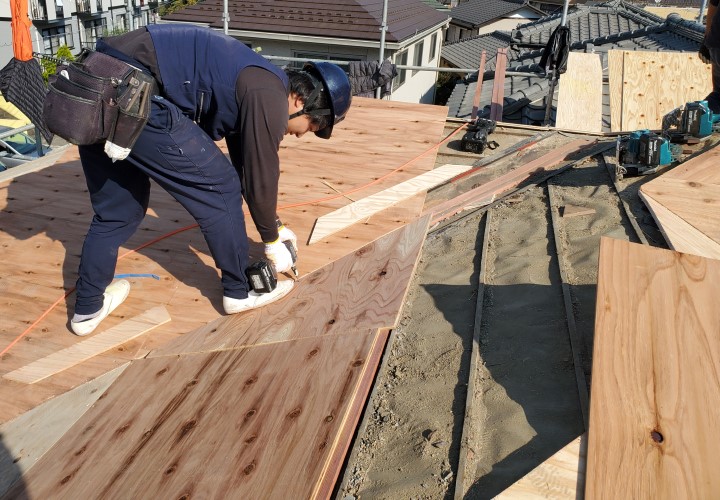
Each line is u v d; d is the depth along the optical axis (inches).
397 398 91.4
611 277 90.9
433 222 142.7
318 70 91.7
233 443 79.8
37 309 109.7
